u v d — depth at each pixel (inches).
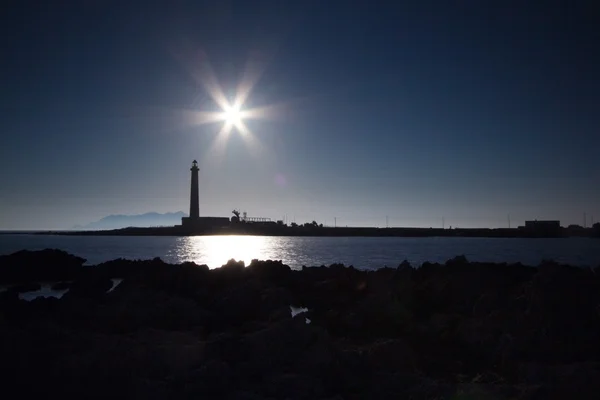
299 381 338.0
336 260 2343.8
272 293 625.3
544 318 452.8
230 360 370.6
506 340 428.1
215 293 671.8
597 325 445.7
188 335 454.6
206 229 6948.8
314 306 677.3
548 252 3304.6
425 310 593.3
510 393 317.1
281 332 398.0
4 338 350.0
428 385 332.2
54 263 1233.4
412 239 7386.8
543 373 349.4
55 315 520.1
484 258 2593.5
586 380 320.2
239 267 823.7
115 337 408.2
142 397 303.9
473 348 448.8
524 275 753.6
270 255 2859.3
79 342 383.6
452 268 758.5
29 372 320.2
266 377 346.9
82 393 305.6
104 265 1075.3
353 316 546.3
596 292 501.0
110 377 320.2
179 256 2738.7
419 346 466.0
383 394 329.7
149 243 4901.6
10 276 1130.0
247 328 486.9
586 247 4315.9
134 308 535.8
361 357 378.9
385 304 565.0
